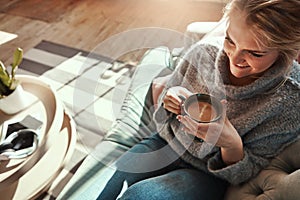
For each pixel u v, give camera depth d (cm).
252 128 83
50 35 227
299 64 82
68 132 110
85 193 96
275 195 73
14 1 264
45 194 136
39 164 99
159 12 249
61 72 195
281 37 63
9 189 93
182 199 85
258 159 84
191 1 257
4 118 112
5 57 208
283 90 77
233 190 86
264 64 70
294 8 60
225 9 74
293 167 79
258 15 63
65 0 266
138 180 98
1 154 98
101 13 249
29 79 126
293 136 80
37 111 114
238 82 83
